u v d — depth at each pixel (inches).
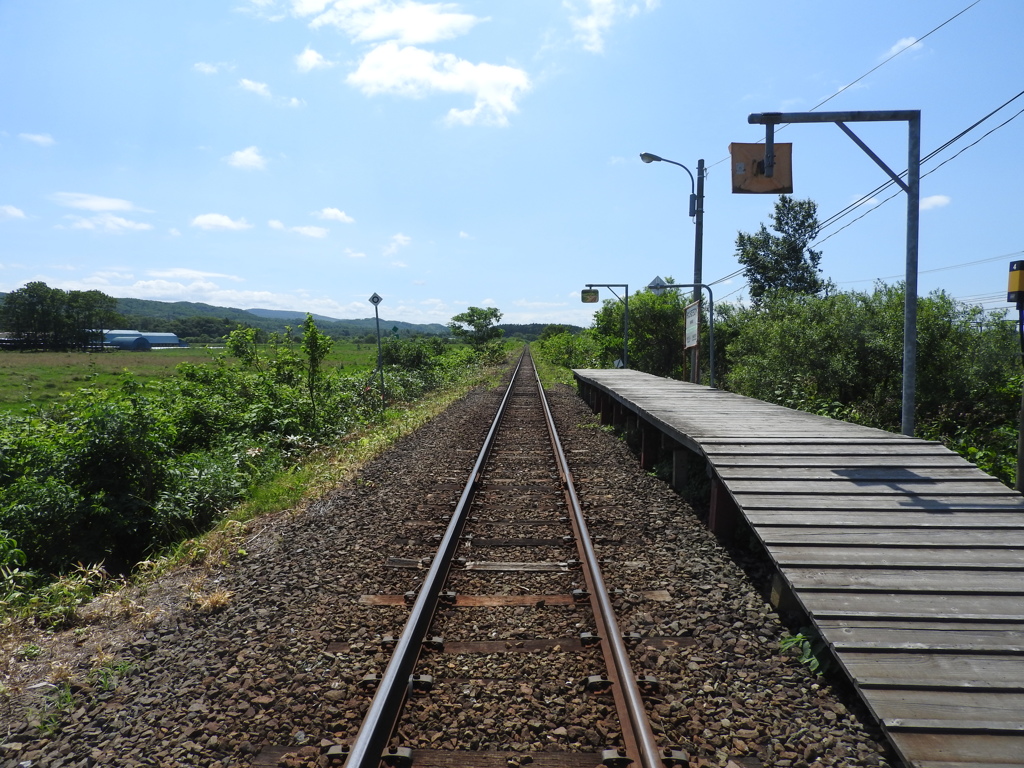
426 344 1310.3
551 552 227.6
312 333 556.7
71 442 296.5
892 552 161.5
